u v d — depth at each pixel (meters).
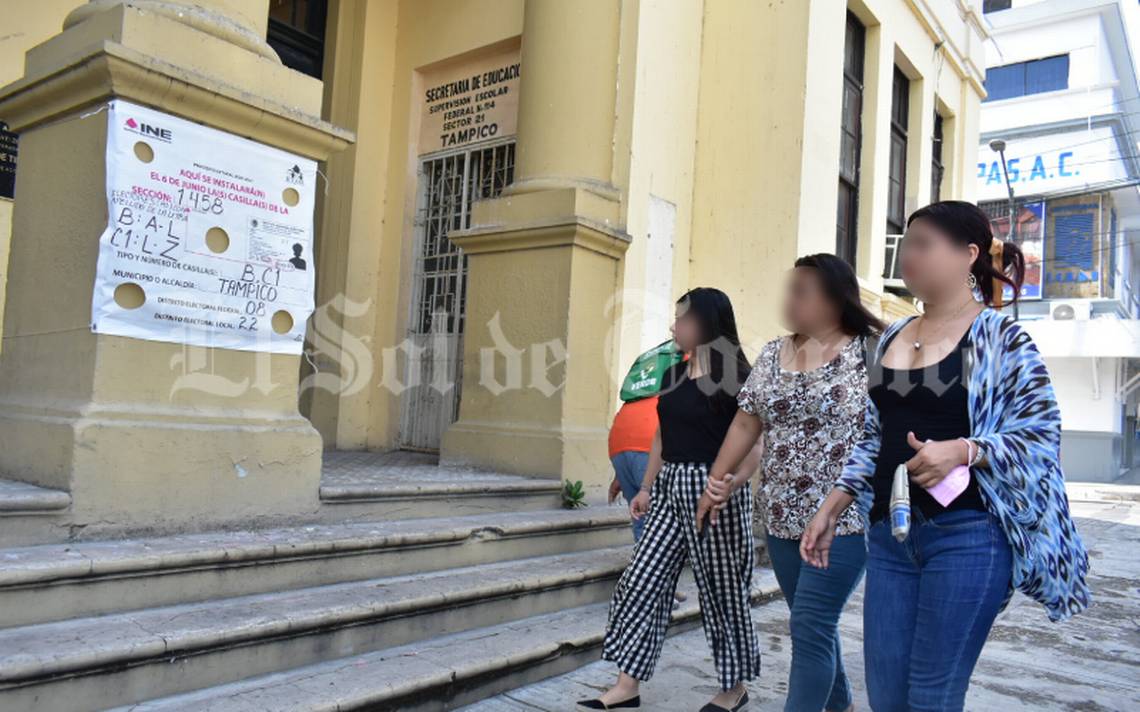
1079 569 2.10
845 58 7.76
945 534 2.12
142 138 3.42
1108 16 21.73
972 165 10.70
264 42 4.04
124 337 3.38
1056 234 21.70
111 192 3.32
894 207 9.02
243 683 2.96
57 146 3.61
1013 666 4.38
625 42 6.09
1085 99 21.41
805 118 6.41
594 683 3.70
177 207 3.53
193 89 3.50
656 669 4.00
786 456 3.03
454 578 3.99
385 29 7.63
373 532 3.92
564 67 6.03
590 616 4.24
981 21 10.71
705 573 3.40
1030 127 21.81
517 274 5.82
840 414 2.92
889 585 2.25
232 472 3.67
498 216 5.97
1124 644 4.90
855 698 3.78
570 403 5.57
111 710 2.64
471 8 7.21
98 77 3.34
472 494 4.77
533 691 3.57
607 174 6.07
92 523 3.24
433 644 3.59
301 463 3.94
